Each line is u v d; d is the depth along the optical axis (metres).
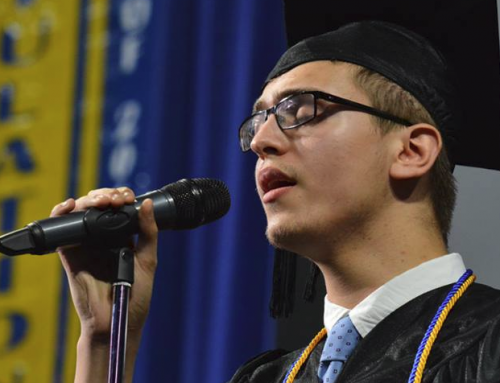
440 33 3.01
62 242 2.37
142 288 2.55
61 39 4.56
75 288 2.61
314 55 2.66
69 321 4.24
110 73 4.43
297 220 2.46
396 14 3.02
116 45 4.45
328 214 2.45
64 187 4.39
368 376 2.26
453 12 3.00
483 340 2.23
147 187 4.23
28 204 4.43
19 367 4.23
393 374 2.24
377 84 2.57
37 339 4.25
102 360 2.58
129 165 4.29
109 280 2.63
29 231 2.35
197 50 4.28
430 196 2.55
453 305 2.36
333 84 2.56
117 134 4.35
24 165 4.47
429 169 2.54
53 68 4.54
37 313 4.28
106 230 2.40
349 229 2.47
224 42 4.23
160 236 4.11
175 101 4.26
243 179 4.03
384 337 2.35
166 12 4.36
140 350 4.02
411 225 2.49
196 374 3.94
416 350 2.30
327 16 3.09
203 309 4.00
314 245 2.50
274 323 3.88
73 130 4.44
